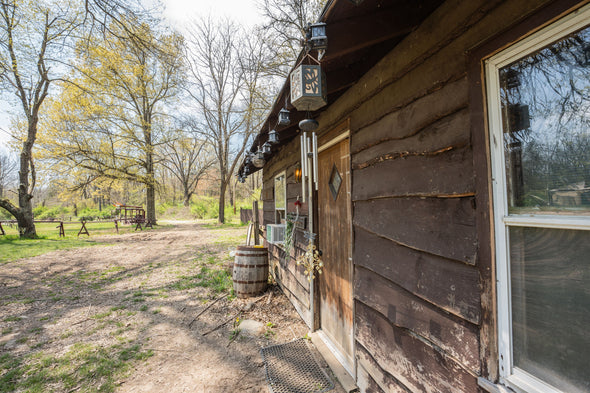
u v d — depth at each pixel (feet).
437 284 3.78
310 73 4.54
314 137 6.64
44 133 45.88
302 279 10.96
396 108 4.80
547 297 2.58
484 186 3.06
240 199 114.73
